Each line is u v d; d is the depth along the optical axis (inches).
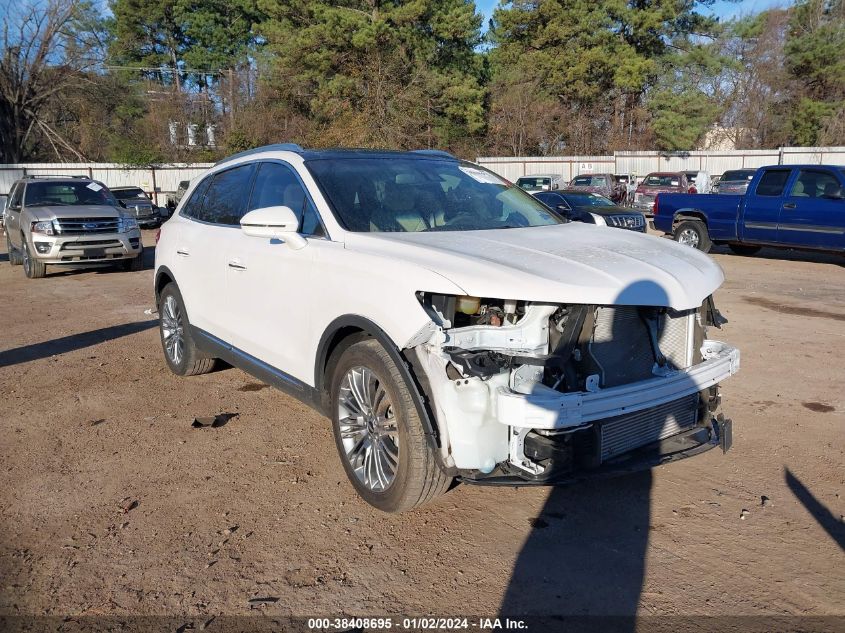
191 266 214.4
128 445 183.6
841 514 144.1
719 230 563.2
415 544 134.6
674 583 121.5
